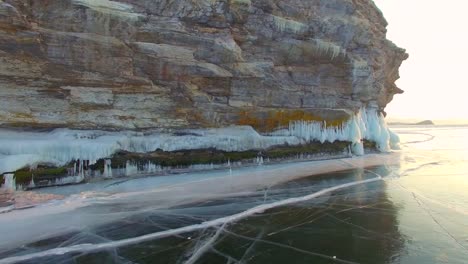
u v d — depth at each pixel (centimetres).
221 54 1939
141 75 1750
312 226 1066
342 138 2453
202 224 1066
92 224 1047
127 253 862
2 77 1416
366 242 950
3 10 1376
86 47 1577
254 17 2109
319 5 2439
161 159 1761
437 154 2756
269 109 2180
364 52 2662
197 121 1928
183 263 817
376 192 1487
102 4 1609
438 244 938
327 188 1545
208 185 1557
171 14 1822
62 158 1469
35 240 926
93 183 1521
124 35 1683
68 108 1574
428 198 1390
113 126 1670
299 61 2334
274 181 1662
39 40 1472
